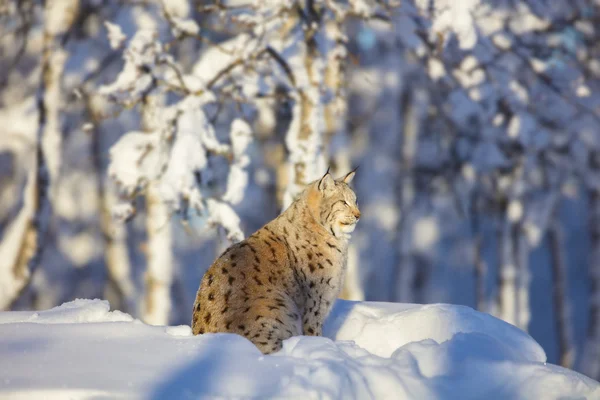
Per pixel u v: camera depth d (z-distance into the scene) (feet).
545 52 81.46
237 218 56.44
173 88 57.72
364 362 20.97
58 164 67.82
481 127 84.64
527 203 95.61
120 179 56.59
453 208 121.70
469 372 21.16
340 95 63.36
